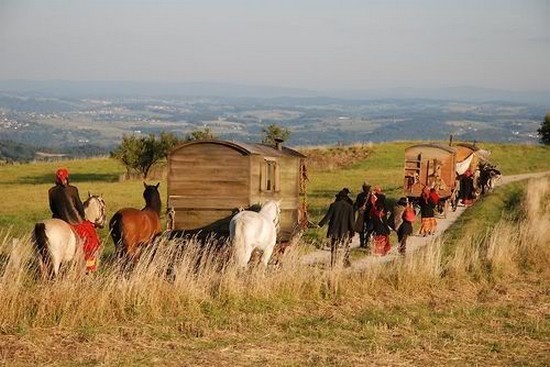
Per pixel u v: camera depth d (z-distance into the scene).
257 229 18.33
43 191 50.81
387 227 24.98
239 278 16.84
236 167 20.44
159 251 17.05
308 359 12.35
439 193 39.00
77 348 12.32
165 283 15.47
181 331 13.89
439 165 39.88
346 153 79.19
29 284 14.62
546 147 88.81
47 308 13.69
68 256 15.73
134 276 15.05
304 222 24.05
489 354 13.41
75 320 13.65
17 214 35.66
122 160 63.41
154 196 19.89
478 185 48.59
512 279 21.38
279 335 14.01
